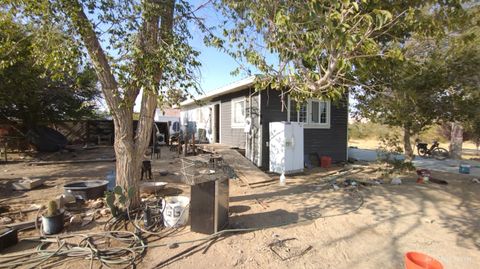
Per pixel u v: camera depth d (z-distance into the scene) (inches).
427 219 189.5
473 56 259.4
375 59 131.8
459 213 203.6
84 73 169.9
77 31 147.2
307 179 318.7
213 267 126.5
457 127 540.4
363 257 138.9
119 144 180.7
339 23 98.3
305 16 116.3
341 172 360.2
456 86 285.6
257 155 390.9
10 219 168.7
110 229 160.9
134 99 179.6
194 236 155.3
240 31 167.2
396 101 267.6
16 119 474.3
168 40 163.3
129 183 182.4
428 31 129.0
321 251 143.7
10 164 374.3
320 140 434.0
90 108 503.2
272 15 139.6
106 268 122.8
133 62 157.2
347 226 175.9
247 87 405.4
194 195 160.1
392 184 289.0
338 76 130.3
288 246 147.2
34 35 169.8
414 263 111.6
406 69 194.2
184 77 157.9
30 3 134.0
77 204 197.0
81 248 135.1
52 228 152.8
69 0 137.9
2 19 162.9
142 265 126.7
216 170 191.9
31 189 240.7
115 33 162.6
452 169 402.3
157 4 162.1
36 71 297.6
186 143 453.4
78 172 320.8
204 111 641.0
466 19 126.6
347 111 457.4
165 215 167.9
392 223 182.5
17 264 123.2
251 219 183.2
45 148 478.9
